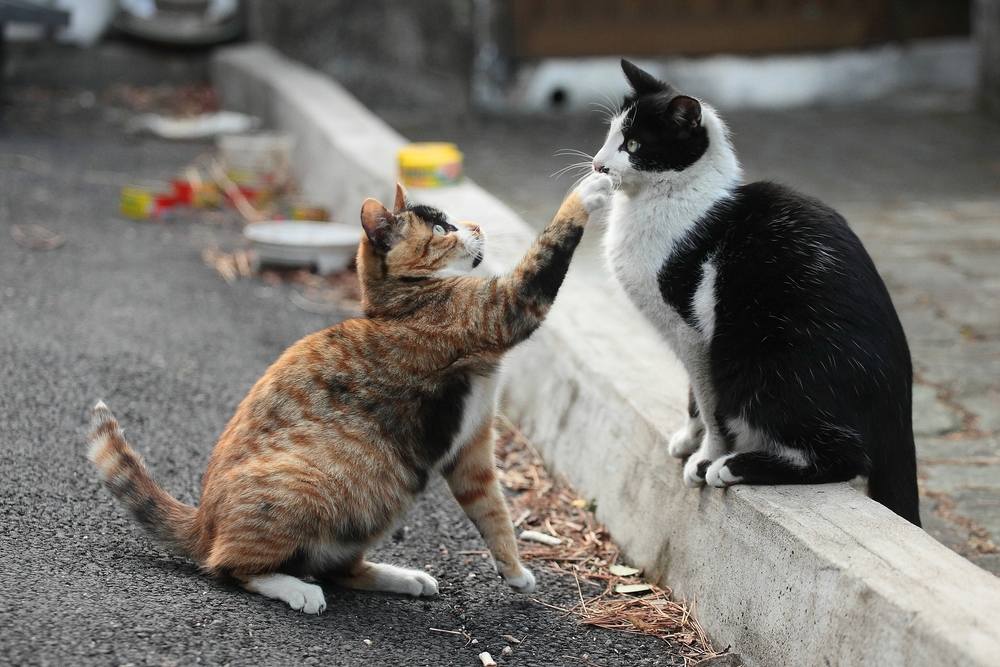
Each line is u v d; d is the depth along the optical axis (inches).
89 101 489.4
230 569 136.2
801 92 566.6
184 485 170.4
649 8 546.6
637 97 159.0
